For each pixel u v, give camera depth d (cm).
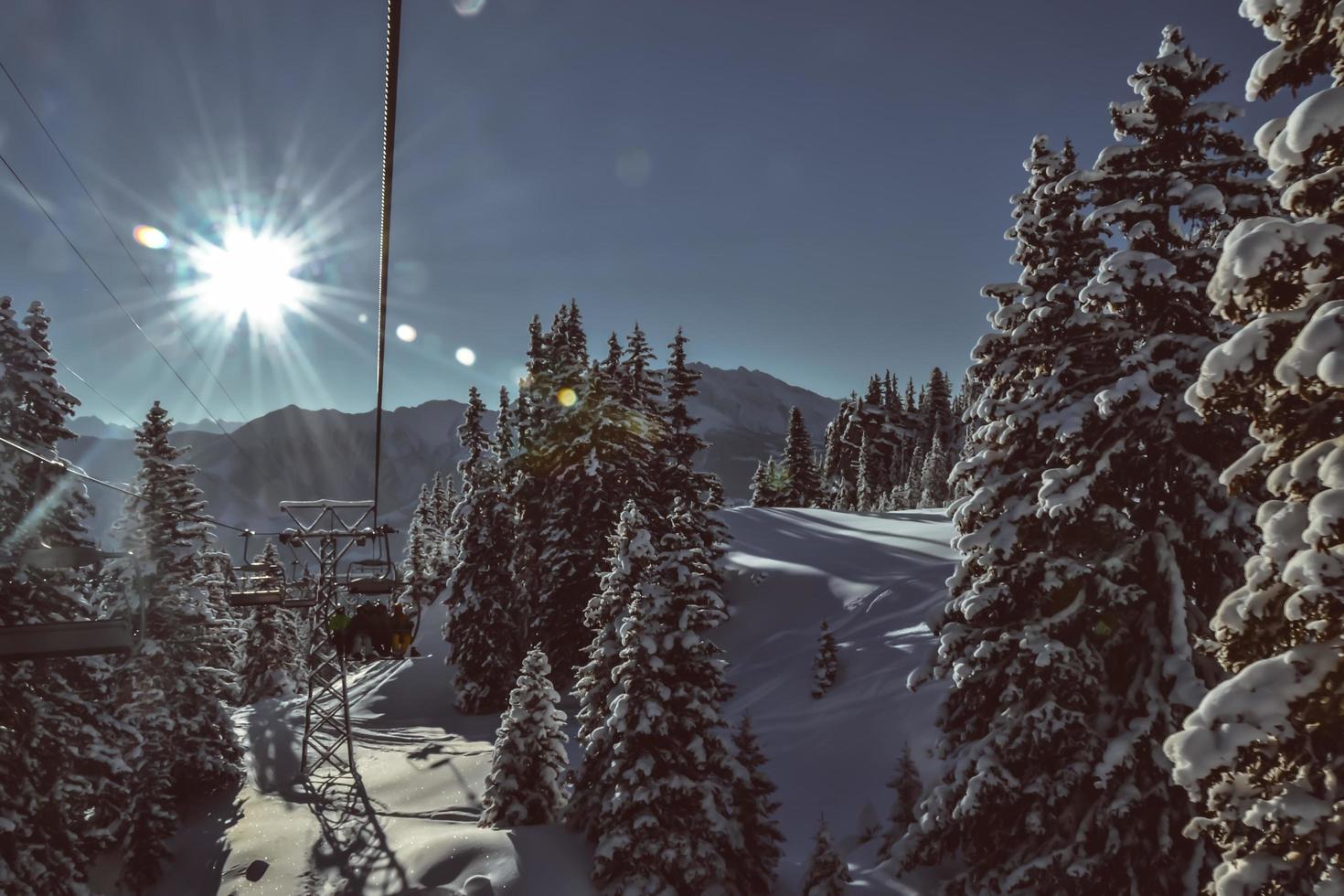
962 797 1577
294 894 2542
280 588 3131
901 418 13788
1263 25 733
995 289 1759
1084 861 1402
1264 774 727
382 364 941
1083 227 1559
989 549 1591
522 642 4981
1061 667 1459
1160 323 1519
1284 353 706
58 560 1182
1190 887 1314
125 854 2798
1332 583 638
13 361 2542
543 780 2541
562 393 4841
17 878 2180
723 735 2139
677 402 5516
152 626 3372
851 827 2742
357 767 3994
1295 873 695
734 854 2130
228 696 3744
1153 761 1362
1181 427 1444
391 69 521
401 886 2328
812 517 6875
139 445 3531
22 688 2341
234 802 3541
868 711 3394
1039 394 1605
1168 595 1422
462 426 5488
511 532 5094
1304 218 730
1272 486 716
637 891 1952
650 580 2173
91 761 2569
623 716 2058
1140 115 1575
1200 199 1436
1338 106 640
